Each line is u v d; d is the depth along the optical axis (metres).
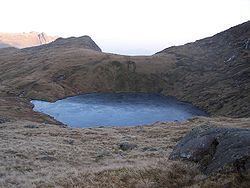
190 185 17.05
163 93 179.75
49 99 153.38
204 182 16.52
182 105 153.00
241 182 15.70
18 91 163.25
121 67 196.88
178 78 191.62
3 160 33.09
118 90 182.25
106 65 197.62
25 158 34.59
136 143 46.34
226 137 18.95
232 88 159.12
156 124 70.12
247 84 155.62
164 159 21.78
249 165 16.27
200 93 164.25
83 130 61.88
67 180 19.58
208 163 18.56
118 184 17.73
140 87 185.12
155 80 189.75
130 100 160.75
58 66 199.00
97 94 173.62
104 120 120.69
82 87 178.75
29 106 135.62
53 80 180.62
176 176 18.08
